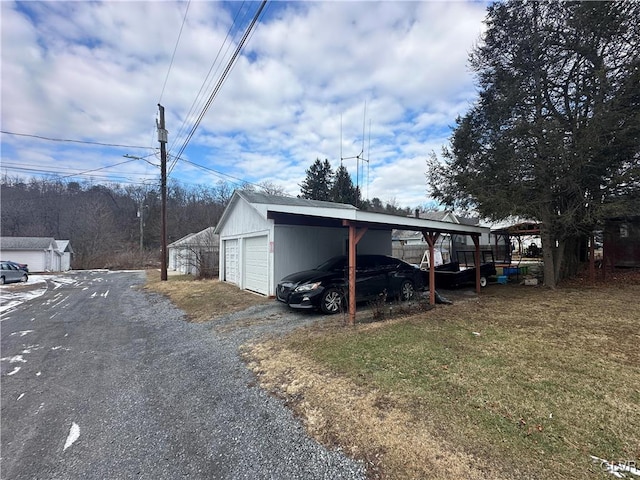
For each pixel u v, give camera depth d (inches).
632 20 311.0
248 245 453.4
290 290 281.1
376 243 468.8
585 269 483.8
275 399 130.6
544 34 345.1
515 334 193.9
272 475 86.3
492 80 392.8
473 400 115.6
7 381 163.5
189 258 788.0
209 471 89.4
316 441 100.1
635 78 289.0
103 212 1717.5
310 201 538.9
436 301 304.2
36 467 94.2
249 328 244.8
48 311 373.1
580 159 303.9
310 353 175.5
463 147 418.6
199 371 168.6
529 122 340.2
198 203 1763.0
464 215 473.1
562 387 122.6
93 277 948.0
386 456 89.4
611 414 103.1
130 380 161.3
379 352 168.9
